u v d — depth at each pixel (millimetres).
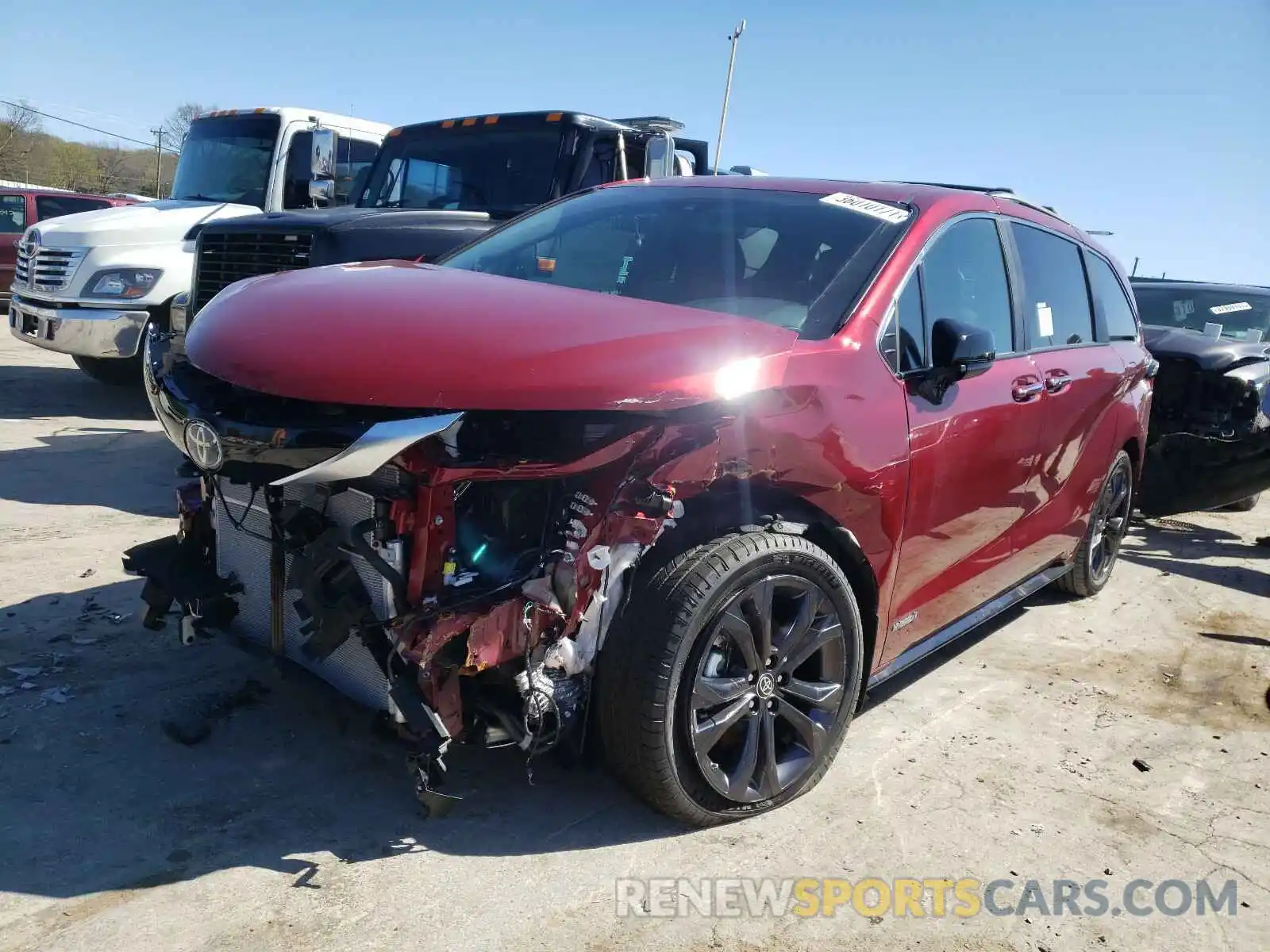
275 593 2910
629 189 4137
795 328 3002
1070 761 3533
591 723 2732
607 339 2596
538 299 2893
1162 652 4707
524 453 2457
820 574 2936
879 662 3367
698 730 2717
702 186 3928
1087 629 4965
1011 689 4133
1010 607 4805
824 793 3166
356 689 2703
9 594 4195
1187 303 8539
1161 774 3486
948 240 3584
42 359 11758
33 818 2688
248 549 3008
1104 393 4586
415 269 3443
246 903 2430
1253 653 4773
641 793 2744
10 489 5883
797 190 3738
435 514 2447
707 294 3229
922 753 3500
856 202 3584
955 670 4305
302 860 2607
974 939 2547
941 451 3293
